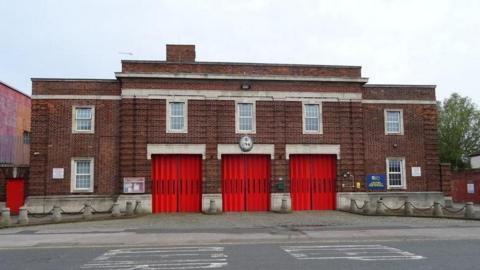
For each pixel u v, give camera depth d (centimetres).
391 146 3127
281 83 2969
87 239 1695
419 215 2542
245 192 2917
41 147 2811
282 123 2947
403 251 1388
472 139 6322
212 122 2884
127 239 1691
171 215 2666
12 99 3516
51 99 2847
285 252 1384
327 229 1973
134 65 2844
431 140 3189
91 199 2809
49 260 1279
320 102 3005
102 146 2853
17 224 2188
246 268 1119
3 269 1145
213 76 2873
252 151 2902
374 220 2377
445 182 3166
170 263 1206
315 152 2967
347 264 1169
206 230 1966
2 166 2916
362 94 3120
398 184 3119
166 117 2848
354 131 3019
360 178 2995
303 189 2981
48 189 2792
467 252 1359
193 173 2891
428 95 3216
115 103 2886
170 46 3114
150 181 2800
